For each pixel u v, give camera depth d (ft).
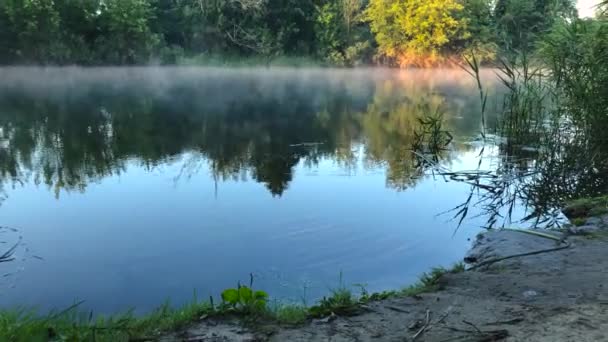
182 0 100.53
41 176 20.84
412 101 56.29
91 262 12.12
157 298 10.26
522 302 8.05
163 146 28.45
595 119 21.43
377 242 13.35
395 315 7.81
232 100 55.57
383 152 27.40
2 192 18.29
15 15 77.97
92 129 34.42
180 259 12.27
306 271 11.51
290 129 35.91
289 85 77.46
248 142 30.27
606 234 11.98
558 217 16.03
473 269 10.41
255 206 16.55
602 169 21.11
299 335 7.18
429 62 109.29
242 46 104.63
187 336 7.18
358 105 51.98
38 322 7.41
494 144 29.48
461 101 56.65
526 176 21.40
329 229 14.34
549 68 25.43
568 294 8.28
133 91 63.87
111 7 87.04
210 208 16.38
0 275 11.31
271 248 12.91
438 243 13.38
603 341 6.54
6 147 27.48
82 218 15.39
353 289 10.36
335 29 109.91
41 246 13.07
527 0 78.28
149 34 90.89
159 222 14.98
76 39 84.43
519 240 11.84
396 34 110.01
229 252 12.62
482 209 16.80
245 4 100.78
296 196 17.80
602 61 21.94
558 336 6.72
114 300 10.16
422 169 22.91
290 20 106.63
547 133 24.90
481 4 101.71
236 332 7.31
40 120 38.45
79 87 67.72
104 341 7.07
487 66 102.73
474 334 6.93
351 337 7.09
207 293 10.39
